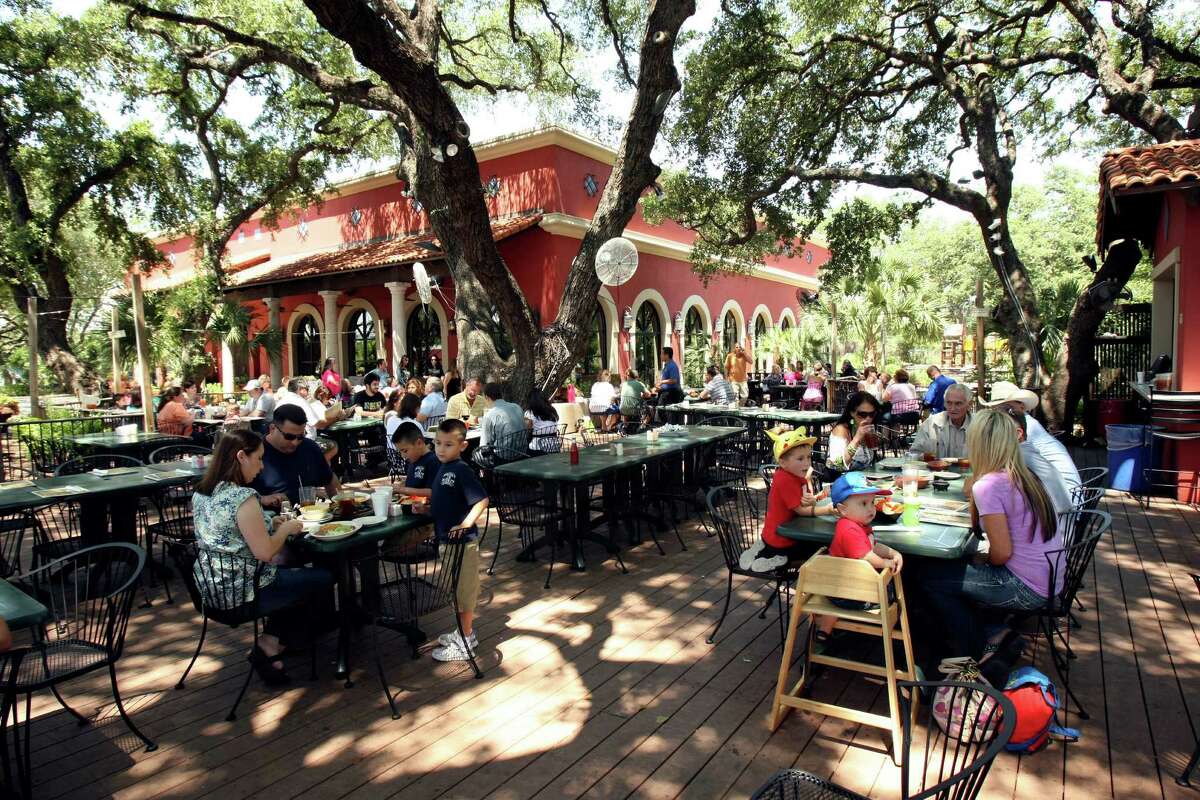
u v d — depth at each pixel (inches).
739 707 143.9
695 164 569.0
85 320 1293.1
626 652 171.5
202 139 685.9
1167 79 433.4
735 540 212.5
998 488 137.6
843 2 481.1
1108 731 131.8
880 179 495.8
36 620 112.5
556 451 308.7
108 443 315.3
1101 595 202.5
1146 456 327.3
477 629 187.8
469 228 361.7
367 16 273.3
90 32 602.2
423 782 120.7
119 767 126.1
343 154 723.4
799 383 710.5
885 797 114.0
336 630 189.3
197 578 149.9
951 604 142.1
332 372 612.7
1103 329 496.1
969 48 483.5
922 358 1120.2
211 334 732.0
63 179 645.9
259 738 135.5
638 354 751.7
